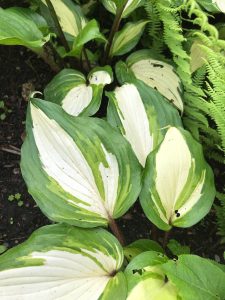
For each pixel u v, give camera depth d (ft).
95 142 1.15
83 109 1.38
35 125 1.13
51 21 1.53
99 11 1.75
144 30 1.64
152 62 1.52
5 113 1.62
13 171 1.53
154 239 1.39
